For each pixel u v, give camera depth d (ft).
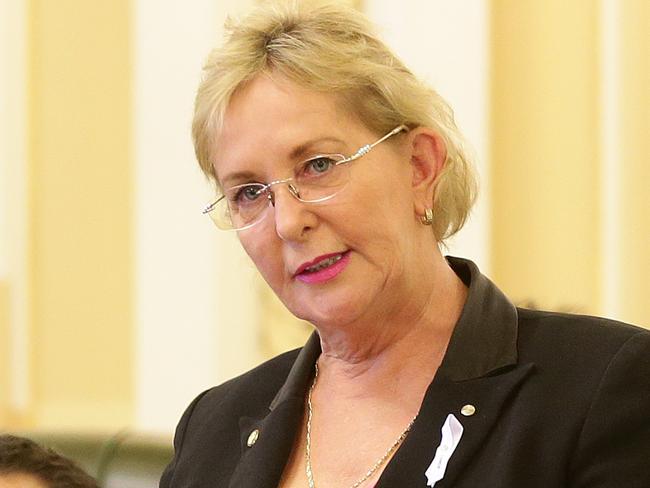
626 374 19.26
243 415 23.34
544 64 49.19
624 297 47.11
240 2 54.65
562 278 48.75
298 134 20.15
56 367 59.06
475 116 48.60
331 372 22.33
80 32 59.36
